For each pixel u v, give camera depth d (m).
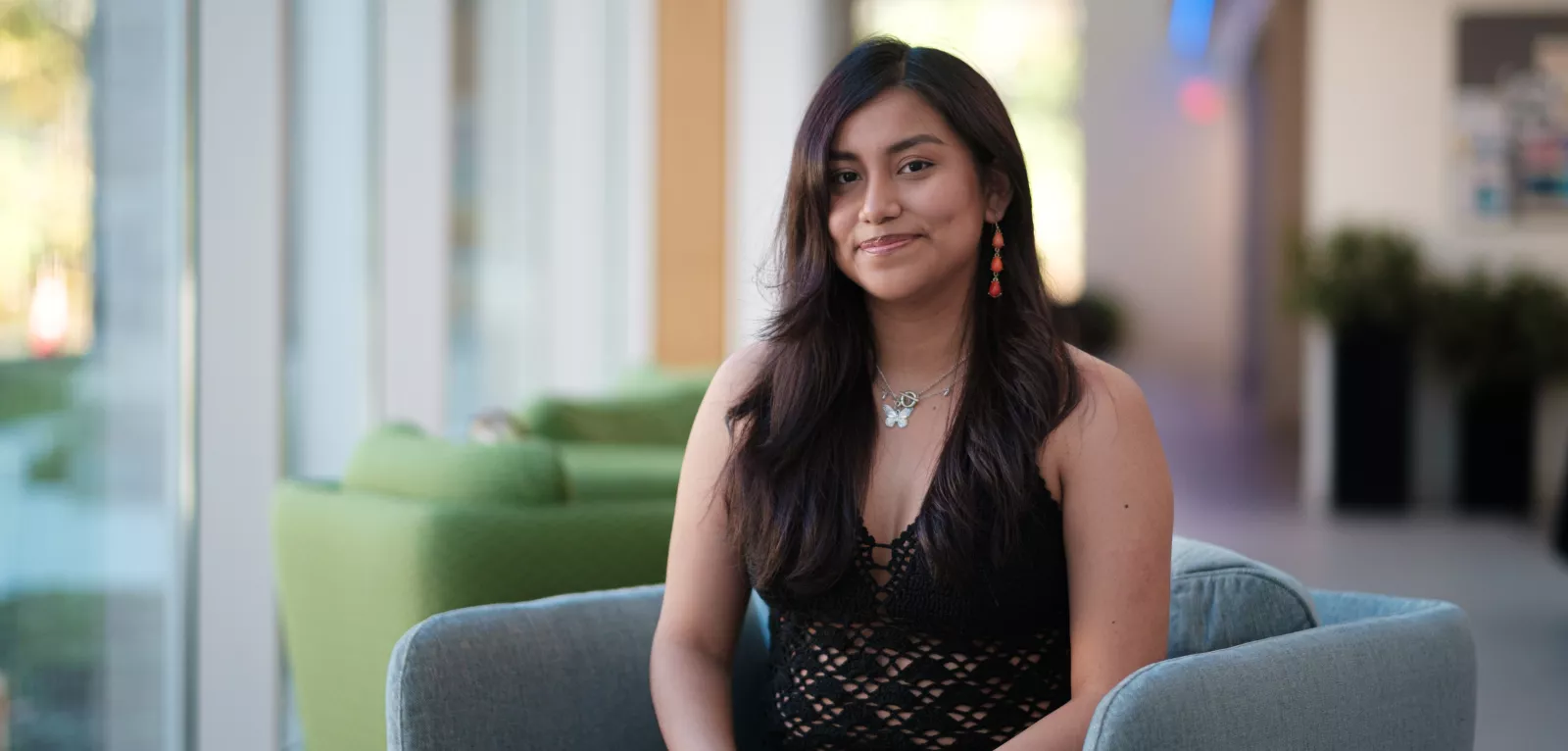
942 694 1.50
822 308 1.61
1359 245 7.66
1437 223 7.79
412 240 4.23
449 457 2.32
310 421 3.61
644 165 6.93
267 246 3.16
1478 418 7.70
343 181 3.80
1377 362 7.69
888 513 1.55
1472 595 5.32
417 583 2.11
